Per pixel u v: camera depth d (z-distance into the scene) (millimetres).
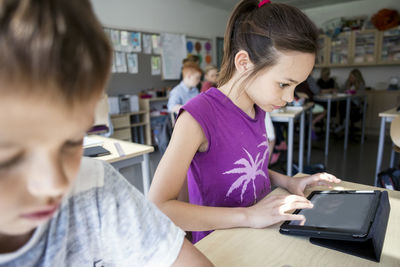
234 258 504
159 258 398
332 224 548
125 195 401
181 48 5184
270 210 614
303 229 550
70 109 183
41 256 324
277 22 623
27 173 191
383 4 5680
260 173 825
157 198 646
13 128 167
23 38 157
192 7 5305
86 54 186
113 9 4121
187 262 412
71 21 179
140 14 4477
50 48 165
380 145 2432
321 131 5234
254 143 796
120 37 4250
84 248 375
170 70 5043
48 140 184
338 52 6188
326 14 6301
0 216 203
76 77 181
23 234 302
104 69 207
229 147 740
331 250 516
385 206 618
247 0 729
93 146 1629
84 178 369
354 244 501
